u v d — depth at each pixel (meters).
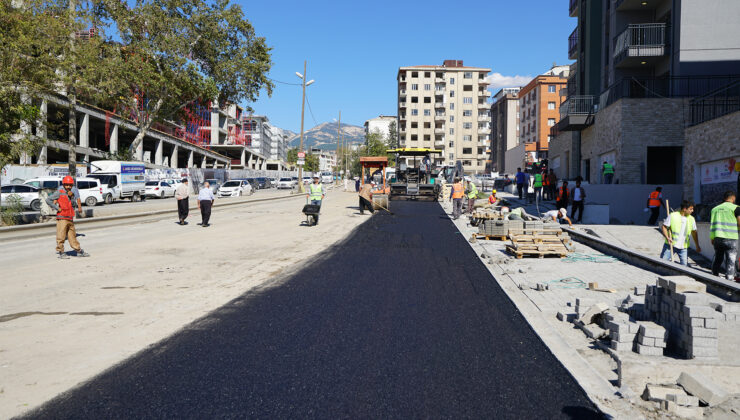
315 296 7.24
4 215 16.56
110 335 5.32
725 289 6.76
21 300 6.87
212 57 36.34
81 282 8.12
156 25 32.47
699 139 17.42
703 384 3.73
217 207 27.44
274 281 8.31
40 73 16.66
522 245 10.96
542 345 5.11
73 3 18.72
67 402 3.68
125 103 32.75
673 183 22.94
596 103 29.31
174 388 3.94
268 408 3.61
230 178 58.72
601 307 5.59
